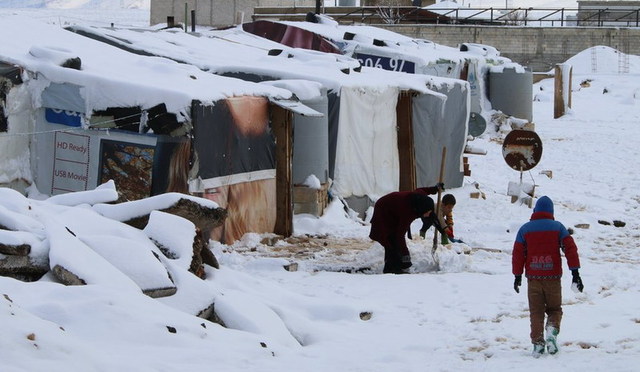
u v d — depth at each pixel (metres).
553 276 10.38
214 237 17.77
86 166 17.69
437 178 26.27
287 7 65.88
